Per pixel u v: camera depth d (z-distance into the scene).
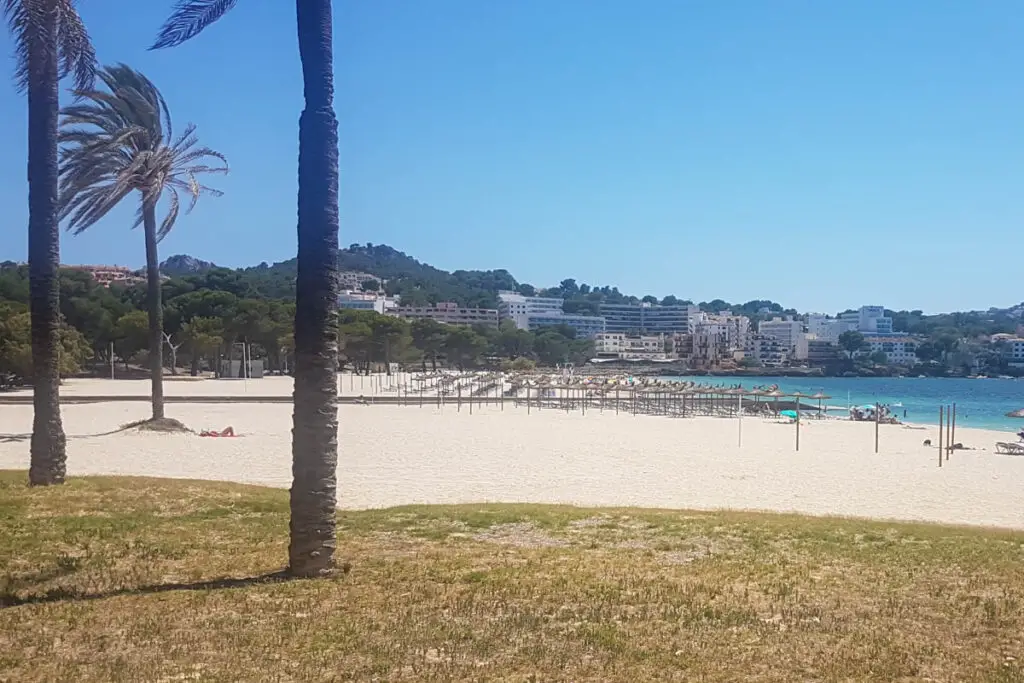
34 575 11.58
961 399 120.44
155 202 37.62
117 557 12.80
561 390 96.50
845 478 29.94
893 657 8.09
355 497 22.98
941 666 7.86
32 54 18.69
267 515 16.69
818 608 9.91
